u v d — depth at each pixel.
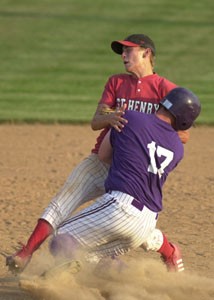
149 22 97.56
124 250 15.77
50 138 40.66
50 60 74.75
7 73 67.75
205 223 23.41
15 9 106.94
